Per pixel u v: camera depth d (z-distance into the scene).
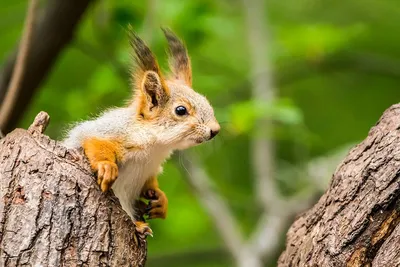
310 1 19.00
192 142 9.09
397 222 7.18
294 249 7.91
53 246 6.70
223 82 17.17
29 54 10.91
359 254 7.21
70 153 7.35
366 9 18.62
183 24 14.59
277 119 14.09
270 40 18.27
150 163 8.89
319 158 16.36
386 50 18.92
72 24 11.91
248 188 18.36
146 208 9.05
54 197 6.88
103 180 7.17
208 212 14.91
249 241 15.78
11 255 6.63
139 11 15.42
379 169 7.27
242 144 18.36
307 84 19.09
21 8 16.52
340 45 16.80
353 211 7.32
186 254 16.41
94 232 6.87
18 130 7.50
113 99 15.12
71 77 17.03
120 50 14.32
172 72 9.97
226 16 18.28
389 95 18.59
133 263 7.06
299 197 15.56
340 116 18.50
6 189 6.91
